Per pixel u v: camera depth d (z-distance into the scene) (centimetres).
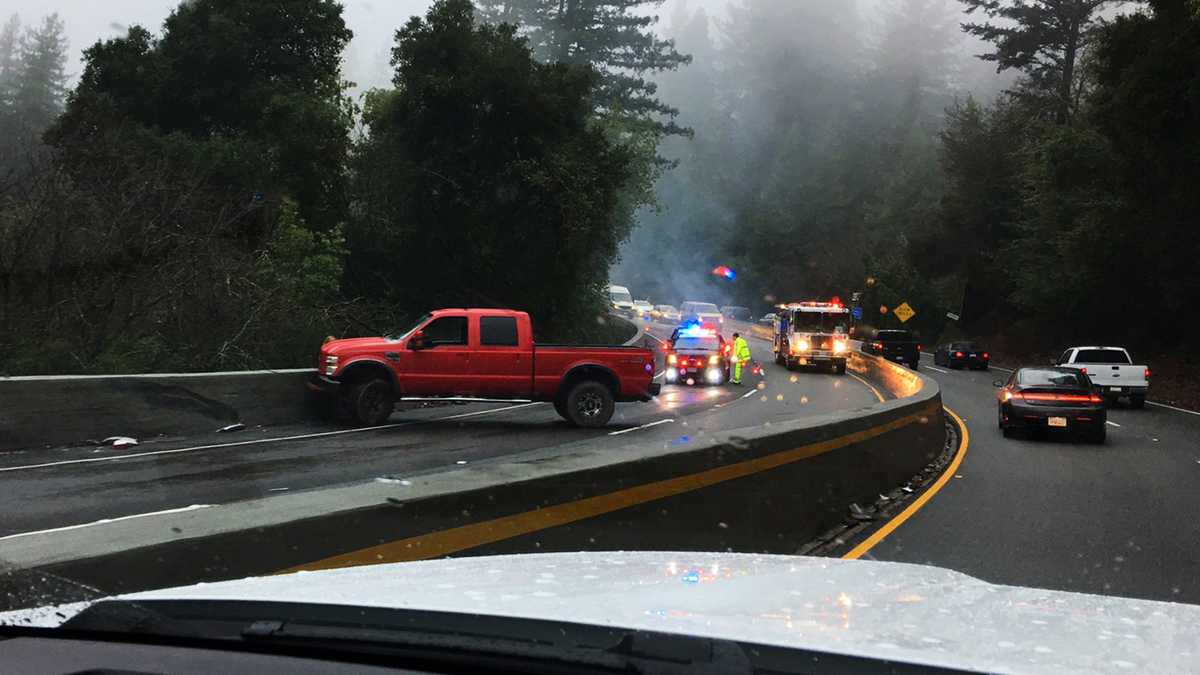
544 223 2827
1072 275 4741
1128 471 1351
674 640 152
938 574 285
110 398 1362
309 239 2361
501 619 164
